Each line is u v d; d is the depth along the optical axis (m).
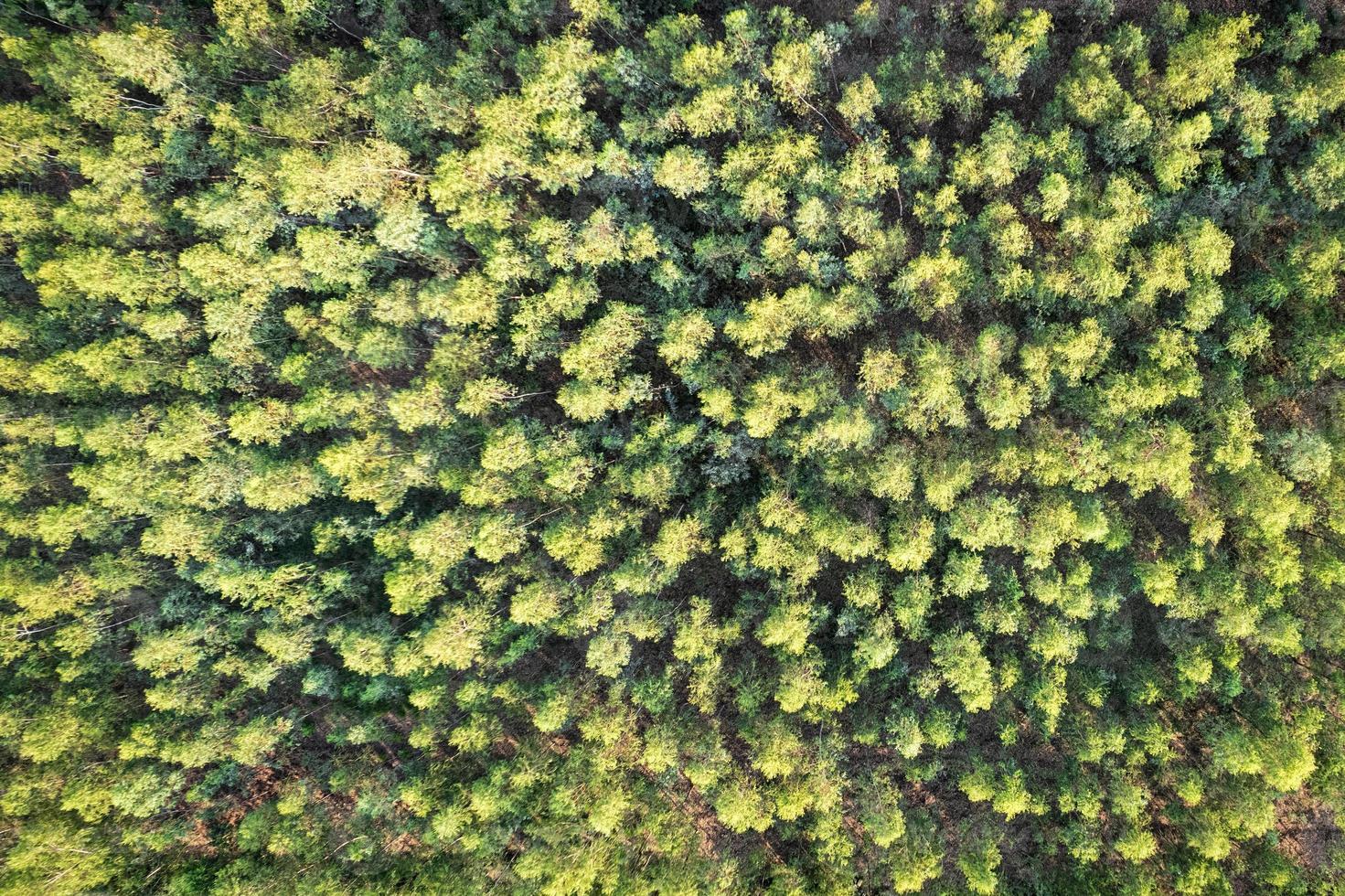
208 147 46.44
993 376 42.53
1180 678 43.00
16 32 46.34
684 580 48.03
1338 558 40.53
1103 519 40.50
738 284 46.75
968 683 40.97
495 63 46.19
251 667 46.59
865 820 43.31
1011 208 41.84
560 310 44.78
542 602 44.25
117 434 45.03
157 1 47.22
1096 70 41.25
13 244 47.16
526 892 43.41
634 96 44.91
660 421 45.09
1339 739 41.62
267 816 47.06
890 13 46.34
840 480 43.72
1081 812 43.44
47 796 45.31
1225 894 41.00
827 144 45.69
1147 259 40.69
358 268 45.31
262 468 46.44
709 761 43.75
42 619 46.59
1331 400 40.41
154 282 45.47
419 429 47.72
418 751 48.66
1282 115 41.31
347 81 45.06
